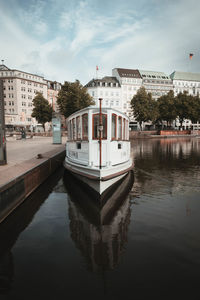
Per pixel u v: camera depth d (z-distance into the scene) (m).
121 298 3.46
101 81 67.56
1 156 9.61
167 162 16.67
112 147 8.33
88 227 5.96
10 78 60.50
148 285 3.73
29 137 36.50
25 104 63.41
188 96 56.00
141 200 8.11
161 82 74.50
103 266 4.26
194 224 6.07
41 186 9.97
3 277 4.02
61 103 39.41
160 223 6.14
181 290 3.61
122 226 5.97
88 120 7.97
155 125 71.81
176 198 8.33
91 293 3.57
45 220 6.47
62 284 3.81
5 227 6.03
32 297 3.53
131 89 70.00
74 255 4.66
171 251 4.72
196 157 19.34
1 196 5.98
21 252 4.82
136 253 4.66
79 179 9.77
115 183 8.70
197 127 77.44
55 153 14.53
